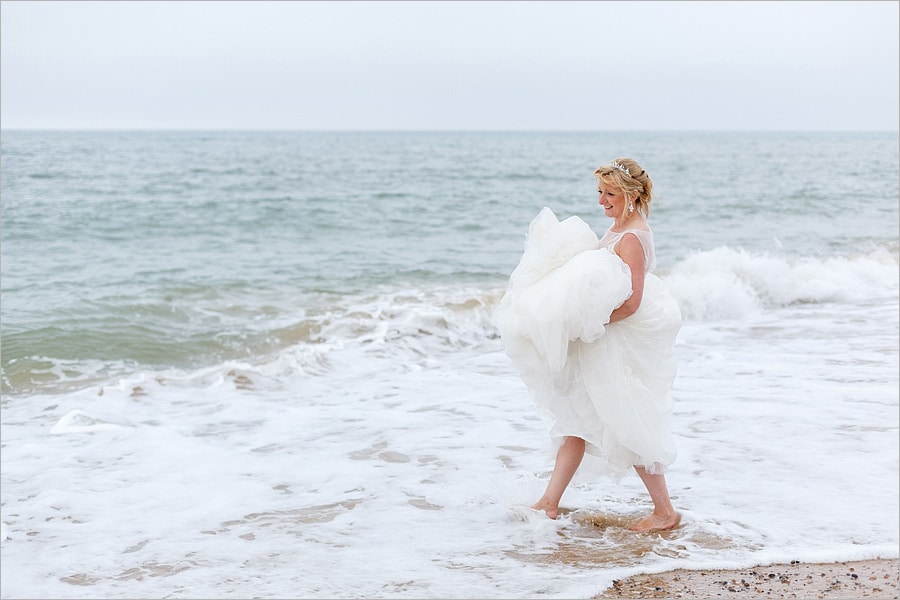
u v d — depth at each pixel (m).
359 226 19.70
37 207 22.81
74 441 5.82
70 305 10.26
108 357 8.33
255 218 21.00
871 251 14.92
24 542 4.12
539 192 29.39
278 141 125.00
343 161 53.47
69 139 117.75
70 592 3.55
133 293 11.12
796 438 5.55
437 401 6.78
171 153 64.25
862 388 6.77
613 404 4.14
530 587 3.52
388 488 4.85
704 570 3.69
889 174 40.34
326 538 4.14
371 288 11.69
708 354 8.15
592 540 4.08
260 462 5.34
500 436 5.81
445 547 4.00
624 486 4.88
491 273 12.99
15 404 6.86
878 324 9.57
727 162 53.72
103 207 23.03
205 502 4.66
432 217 21.61
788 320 9.95
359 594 3.48
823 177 38.12
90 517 4.45
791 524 4.20
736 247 15.59
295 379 7.57
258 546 4.04
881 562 3.78
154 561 3.87
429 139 156.38
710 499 4.55
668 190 30.58
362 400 6.87
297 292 11.38
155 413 6.56
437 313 9.54
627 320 4.20
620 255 4.20
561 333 4.08
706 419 6.00
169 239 17.33
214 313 10.12
